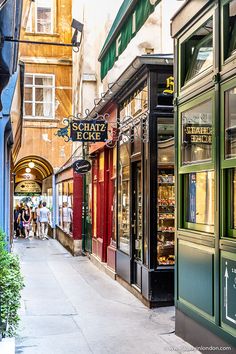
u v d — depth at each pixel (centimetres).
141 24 608
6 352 505
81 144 1867
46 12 2530
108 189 1368
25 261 1588
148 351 626
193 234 637
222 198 561
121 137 1154
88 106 1802
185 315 666
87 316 821
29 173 3262
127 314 832
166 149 908
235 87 539
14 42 660
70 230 1900
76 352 624
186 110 680
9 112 923
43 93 2539
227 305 541
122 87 1075
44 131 2519
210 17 599
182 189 699
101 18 1678
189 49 704
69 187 1977
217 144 573
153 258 883
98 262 1412
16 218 2708
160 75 902
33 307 892
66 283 1155
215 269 572
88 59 1814
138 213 1012
